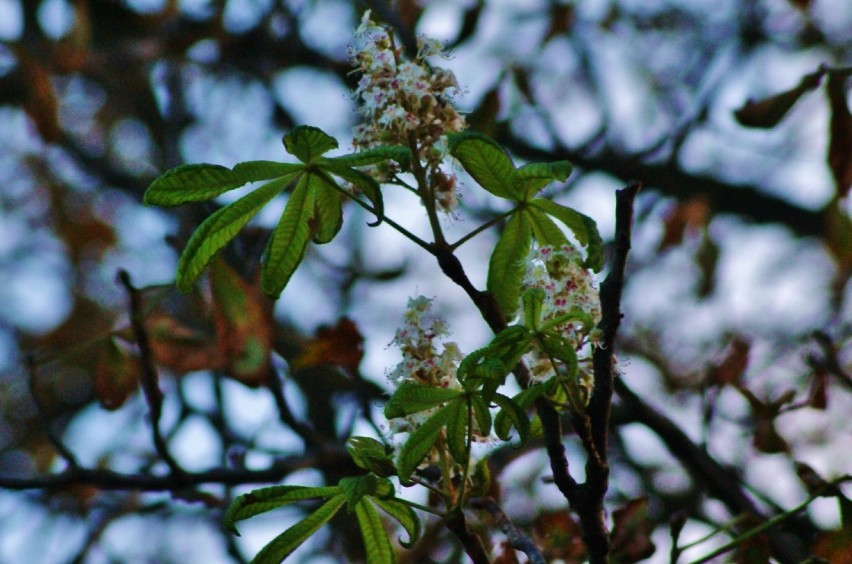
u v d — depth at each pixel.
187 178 2.34
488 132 5.29
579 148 7.33
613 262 2.19
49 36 7.77
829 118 3.94
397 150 2.25
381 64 2.38
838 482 3.14
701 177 7.66
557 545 3.78
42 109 6.41
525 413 2.21
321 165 2.40
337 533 6.52
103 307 8.84
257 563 2.52
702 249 6.35
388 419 2.33
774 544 4.18
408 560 5.00
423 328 2.37
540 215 2.44
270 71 7.96
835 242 4.89
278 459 4.27
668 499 5.79
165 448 4.06
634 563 3.45
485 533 3.87
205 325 4.86
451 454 2.31
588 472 2.26
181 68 8.12
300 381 6.68
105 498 7.35
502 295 2.52
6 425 8.44
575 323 2.26
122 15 8.34
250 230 4.58
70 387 8.59
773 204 8.05
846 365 5.45
